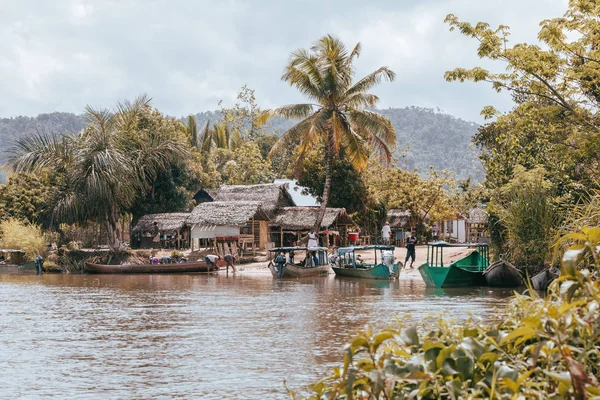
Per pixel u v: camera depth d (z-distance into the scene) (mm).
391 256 36344
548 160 30422
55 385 11195
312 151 59812
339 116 44469
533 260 26953
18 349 14531
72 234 59312
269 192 54969
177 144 49219
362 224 60938
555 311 3758
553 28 21266
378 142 44906
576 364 3361
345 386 3801
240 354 13711
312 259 40312
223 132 90562
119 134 48125
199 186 65688
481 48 21344
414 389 3959
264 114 45250
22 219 54188
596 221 16594
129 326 17969
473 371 3893
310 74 43531
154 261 45344
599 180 23844
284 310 21359
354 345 3939
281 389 10766
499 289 28500
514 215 26922
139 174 49094
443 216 66562
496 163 32875
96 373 12062
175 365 12688
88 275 42094
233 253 46875
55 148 45750
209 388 10883
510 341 4270
